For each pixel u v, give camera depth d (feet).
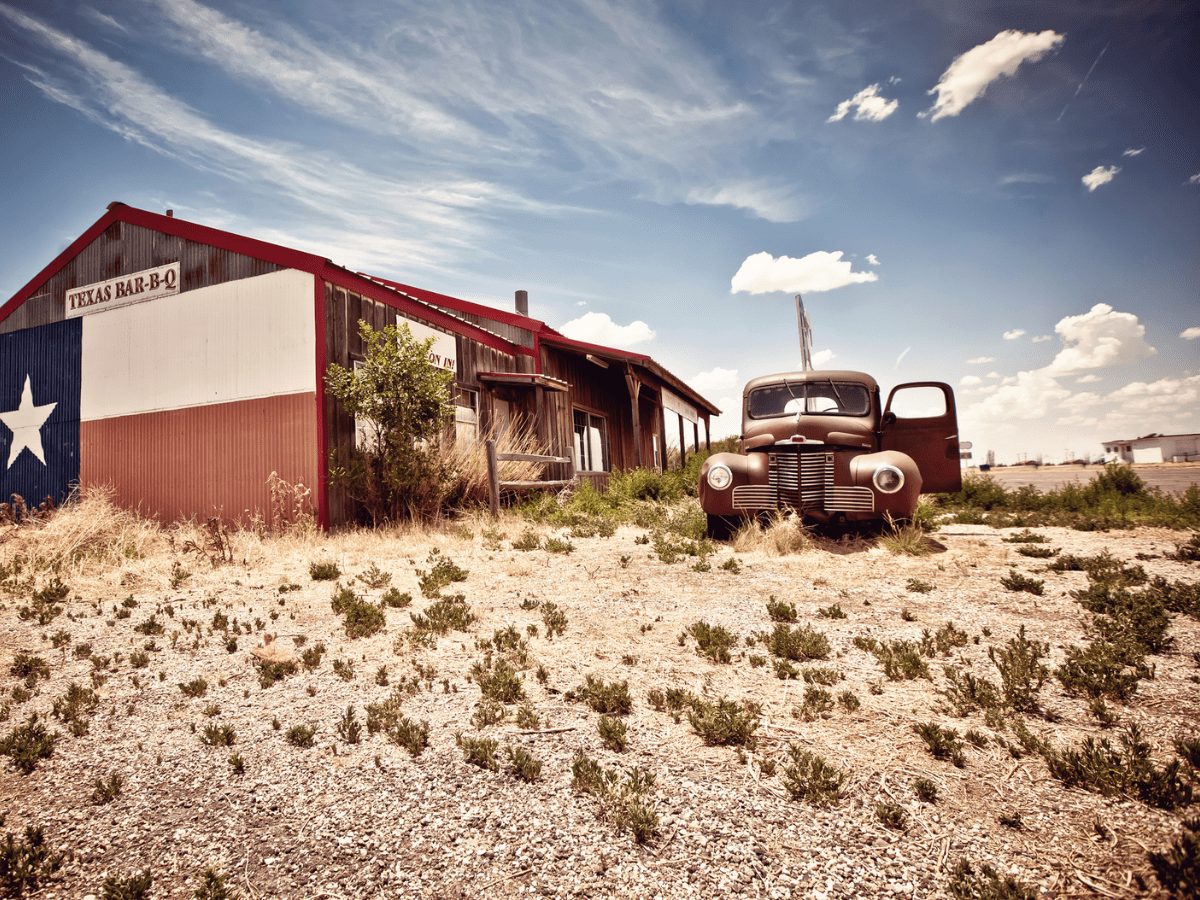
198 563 18.85
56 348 32.45
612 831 5.88
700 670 10.01
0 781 7.15
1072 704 8.25
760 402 24.20
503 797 6.50
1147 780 6.11
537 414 42.55
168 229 29.43
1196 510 23.56
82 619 13.44
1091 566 15.38
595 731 7.95
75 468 31.32
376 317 29.09
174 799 6.69
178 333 28.68
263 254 26.81
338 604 13.58
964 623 11.86
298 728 8.00
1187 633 10.71
